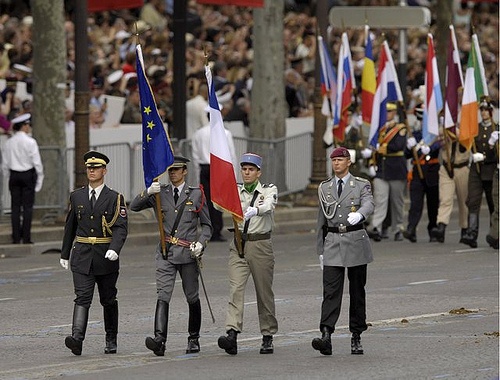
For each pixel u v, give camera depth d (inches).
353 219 1584.6
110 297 1640.0
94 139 3122.5
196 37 4249.5
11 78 3272.6
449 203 2888.8
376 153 2928.2
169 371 1486.2
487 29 5118.1
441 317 1899.6
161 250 1628.9
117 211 1632.6
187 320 1908.2
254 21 3644.2
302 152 3604.8
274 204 1624.0
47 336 1776.6
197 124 3403.1
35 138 3122.5
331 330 1593.3
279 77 3649.1
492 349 1610.5
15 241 2819.9
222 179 1609.3
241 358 1582.2
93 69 3523.6
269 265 1619.1
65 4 4168.3
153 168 1638.8
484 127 2741.1
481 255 2672.2
